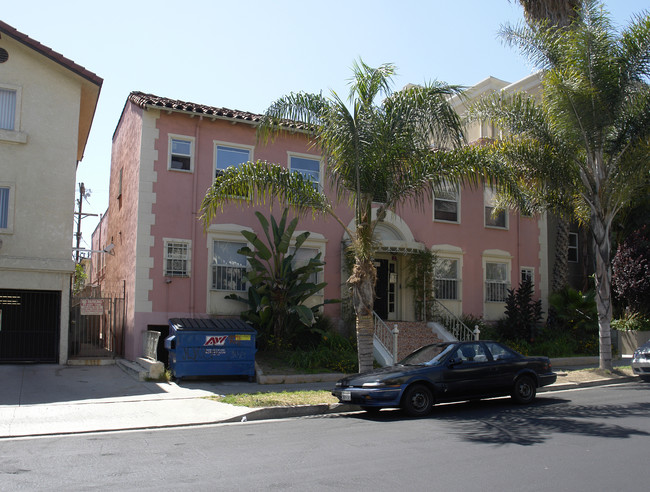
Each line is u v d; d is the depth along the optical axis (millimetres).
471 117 16781
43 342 16109
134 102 17891
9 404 10969
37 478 6191
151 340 14992
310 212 18625
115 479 6129
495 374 11102
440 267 20953
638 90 15000
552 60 16062
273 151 18391
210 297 17047
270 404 10875
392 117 12125
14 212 15953
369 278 12328
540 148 15812
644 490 5672
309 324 15398
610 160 15930
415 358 11367
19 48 16469
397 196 12750
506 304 21281
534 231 23234
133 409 10672
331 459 6984
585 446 7566
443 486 5809
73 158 16750
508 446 7621
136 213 16734
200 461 6945
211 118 17578
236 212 17750
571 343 20312
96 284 28781
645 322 21750
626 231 23312
